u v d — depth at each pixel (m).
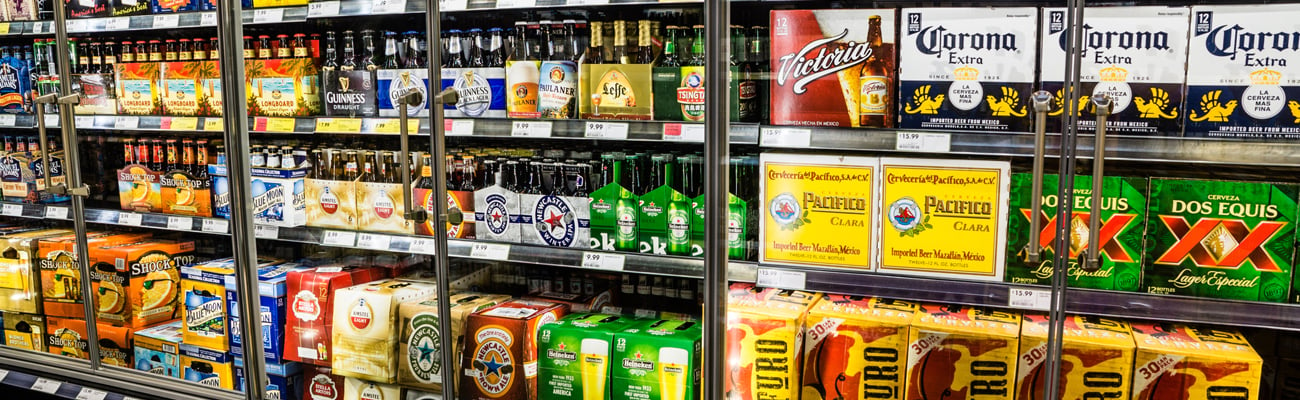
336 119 2.65
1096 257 1.78
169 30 3.24
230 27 2.32
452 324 2.57
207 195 2.95
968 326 2.13
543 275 2.92
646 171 2.42
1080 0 1.69
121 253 3.03
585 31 2.57
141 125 2.92
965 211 2.10
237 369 2.89
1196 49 1.89
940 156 2.19
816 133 2.16
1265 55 1.85
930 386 2.15
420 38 2.75
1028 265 2.08
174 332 3.08
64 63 2.74
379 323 2.64
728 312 2.25
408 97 2.22
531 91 2.45
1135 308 1.98
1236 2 1.93
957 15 2.04
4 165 3.28
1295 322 1.87
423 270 2.98
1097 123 1.74
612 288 2.84
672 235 2.37
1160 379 1.96
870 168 2.16
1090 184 2.00
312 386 2.84
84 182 3.28
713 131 1.92
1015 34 2.00
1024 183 2.05
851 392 2.22
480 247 2.57
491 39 2.63
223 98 2.37
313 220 2.80
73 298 3.17
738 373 2.26
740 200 2.34
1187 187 1.95
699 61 2.32
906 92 2.11
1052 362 1.85
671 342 2.29
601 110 2.37
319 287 2.75
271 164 2.81
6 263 3.26
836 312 2.25
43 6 3.13
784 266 2.27
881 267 2.20
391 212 2.67
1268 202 1.90
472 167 2.64
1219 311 1.93
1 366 3.12
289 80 2.73
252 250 2.46
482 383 2.51
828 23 2.15
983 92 2.05
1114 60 1.94
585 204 2.46
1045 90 1.99
